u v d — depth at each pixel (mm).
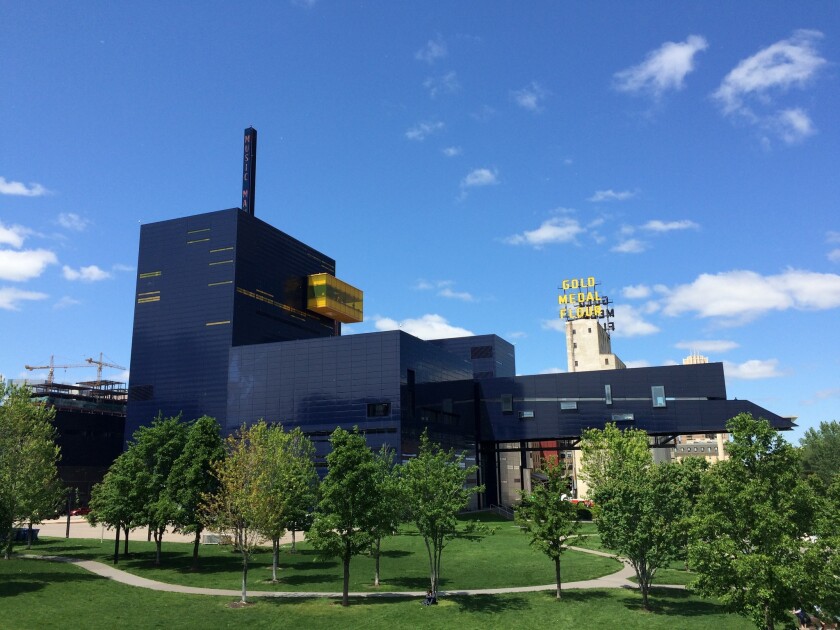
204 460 55094
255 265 167250
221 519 43844
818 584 24906
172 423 62125
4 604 37094
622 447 57719
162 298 163500
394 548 65750
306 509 57531
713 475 29391
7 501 48156
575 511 43469
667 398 115125
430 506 41656
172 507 53750
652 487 39344
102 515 59219
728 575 27250
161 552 64750
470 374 154000
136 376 160375
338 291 195750
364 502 40938
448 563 56688
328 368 125625
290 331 180125
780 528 26188
